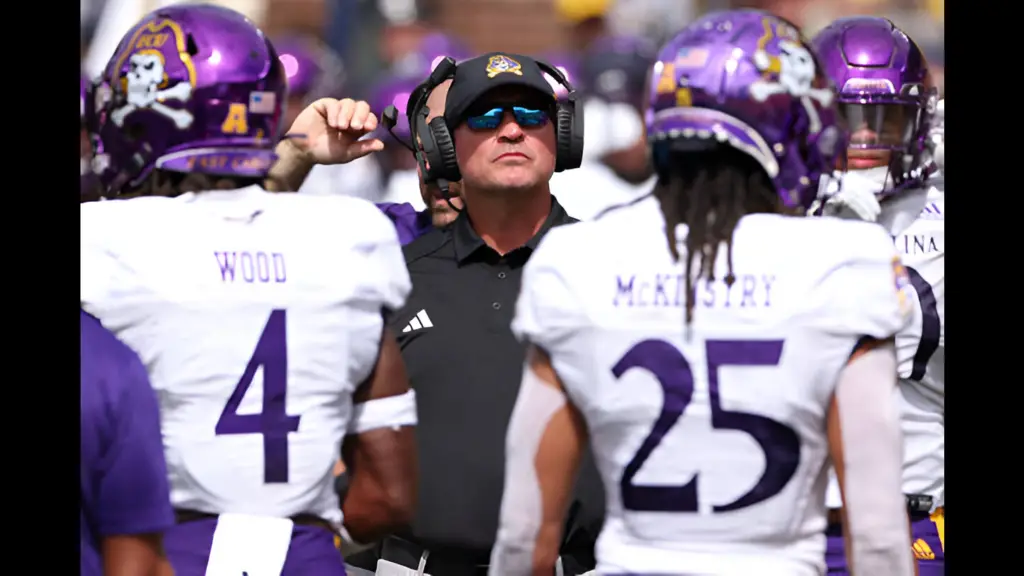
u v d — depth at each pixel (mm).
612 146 29609
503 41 48844
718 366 9539
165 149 10609
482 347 12898
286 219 10680
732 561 9547
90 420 9508
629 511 9711
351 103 13078
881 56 13859
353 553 13703
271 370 10453
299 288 10547
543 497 10047
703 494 9570
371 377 11055
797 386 9500
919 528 13547
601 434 9758
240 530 10375
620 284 9672
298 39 40844
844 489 9617
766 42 9891
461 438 12734
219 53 10586
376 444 11078
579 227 9914
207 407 10359
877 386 9555
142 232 10391
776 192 9914
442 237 13438
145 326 10289
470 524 12648
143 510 9609
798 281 9547
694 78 9812
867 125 13781
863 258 9555
